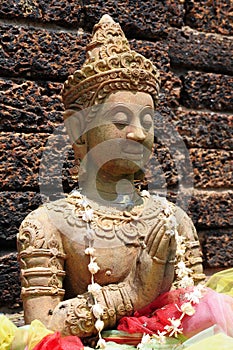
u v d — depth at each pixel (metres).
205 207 7.11
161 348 4.74
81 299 4.82
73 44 6.68
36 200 6.40
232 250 7.21
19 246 5.02
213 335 4.69
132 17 6.96
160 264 4.79
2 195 6.30
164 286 4.89
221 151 7.27
